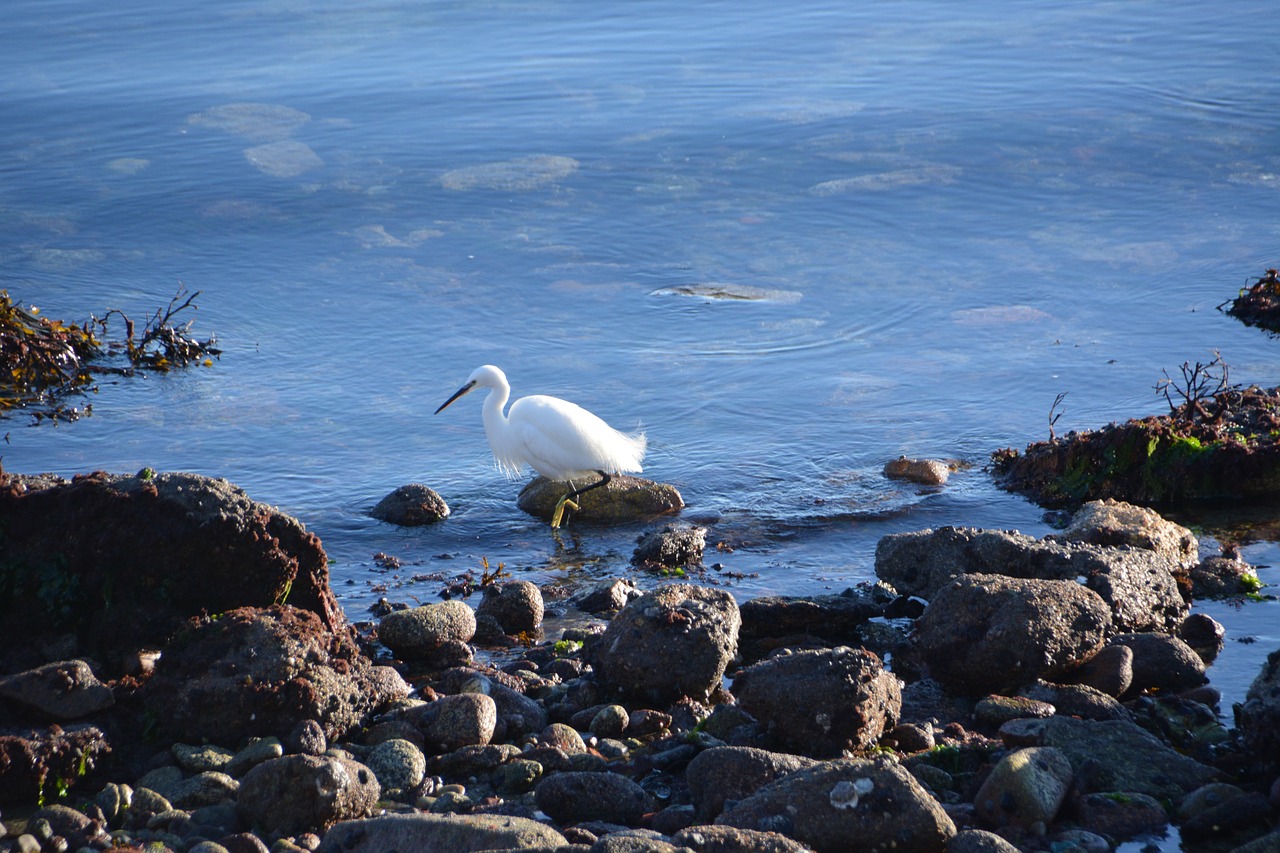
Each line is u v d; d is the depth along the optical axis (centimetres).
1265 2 3634
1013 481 1516
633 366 1889
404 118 2930
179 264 2278
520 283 2200
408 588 1246
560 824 766
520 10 3669
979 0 3734
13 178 2600
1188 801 762
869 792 704
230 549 945
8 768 777
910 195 2569
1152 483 1445
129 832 742
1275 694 817
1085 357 1889
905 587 1179
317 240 2380
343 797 754
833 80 3166
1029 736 841
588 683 965
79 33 3450
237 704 837
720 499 1480
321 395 1798
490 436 1520
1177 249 2309
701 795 770
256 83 3120
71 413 1723
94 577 939
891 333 1998
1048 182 2623
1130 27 3494
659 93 3078
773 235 2403
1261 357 1866
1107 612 986
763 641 1102
